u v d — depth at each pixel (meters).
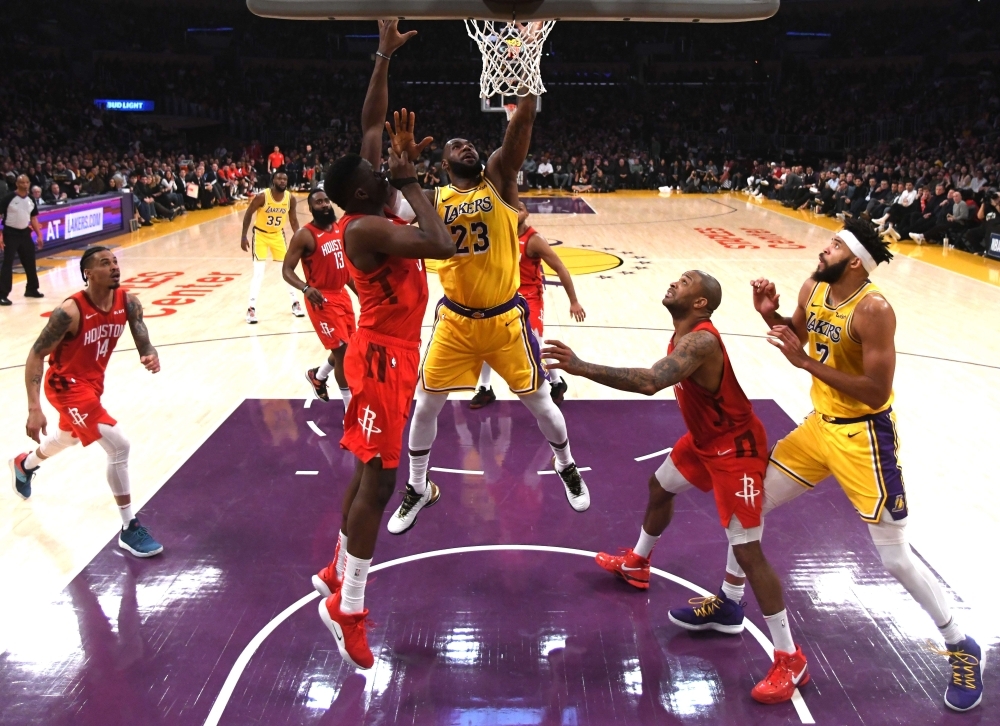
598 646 3.70
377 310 3.37
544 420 4.46
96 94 29.23
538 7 3.44
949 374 7.45
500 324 4.27
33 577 4.22
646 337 8.67
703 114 32.25
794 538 4.60
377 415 3.36
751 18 3.45
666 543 4.59
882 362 3.18
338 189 3.27
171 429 6.18
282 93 33.03
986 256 13.58
